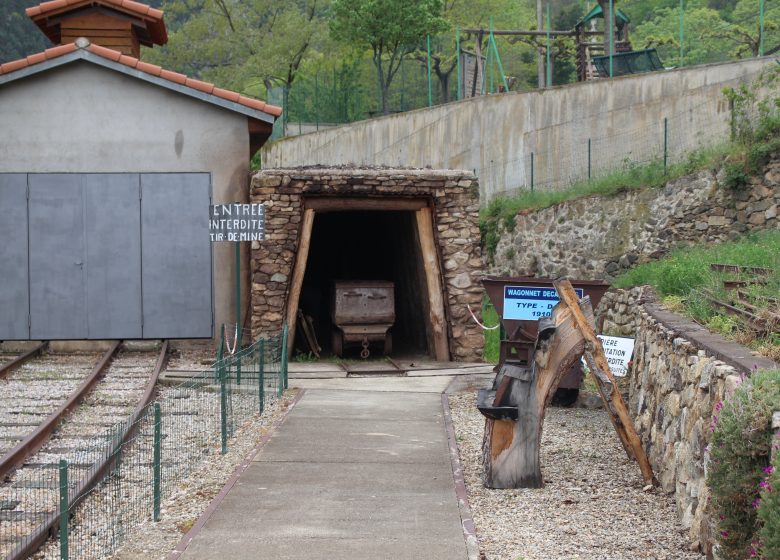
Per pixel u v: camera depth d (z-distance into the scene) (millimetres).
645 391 10484
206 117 18938
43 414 12094
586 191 25156
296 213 17359
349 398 13562
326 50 48500
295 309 17656
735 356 6605
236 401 13164
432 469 9203
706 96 26688
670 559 6391
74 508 7637
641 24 56656
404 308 21469
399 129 33000
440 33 42156
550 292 12711
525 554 6598
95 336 18703
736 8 47625
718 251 16578
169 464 9453
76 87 18703
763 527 4660
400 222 20281
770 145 21031
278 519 7461
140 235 18781
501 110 30359
